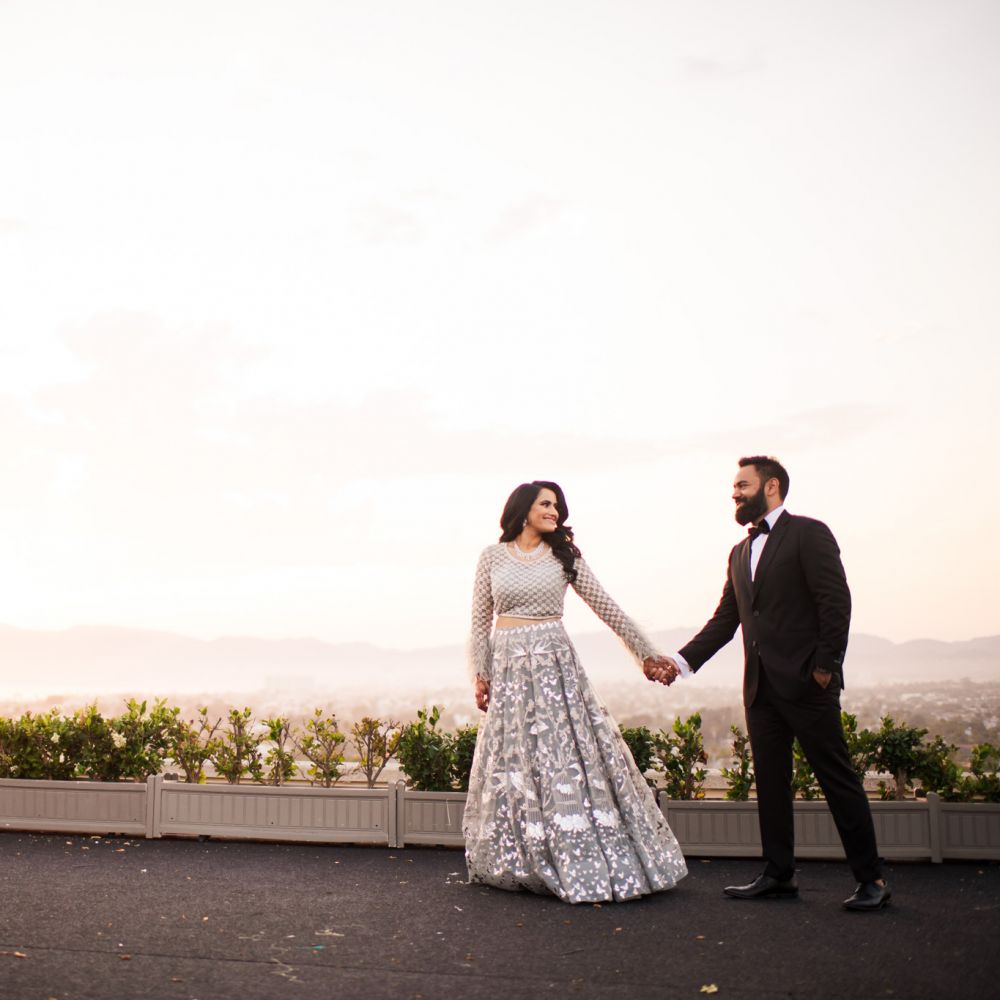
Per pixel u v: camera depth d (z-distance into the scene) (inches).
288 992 122.5
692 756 235.1
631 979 128.3
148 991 122.0
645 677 197.5
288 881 193.0
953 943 144.8
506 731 188.9
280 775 263.0
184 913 164.7
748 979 127.9
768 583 179.9
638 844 183.0
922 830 215.5
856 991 122.5
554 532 197.3
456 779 244.8
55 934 150.1
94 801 249.4
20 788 253.6
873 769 236.7
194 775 265.4
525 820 182.7
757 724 180.9
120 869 204.8
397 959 137.7
